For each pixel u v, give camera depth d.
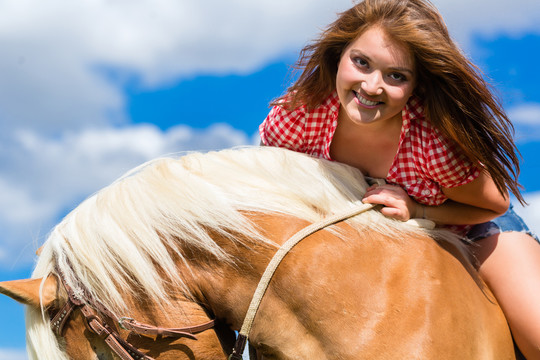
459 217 2.14
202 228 1.95
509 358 1.96
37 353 1.93
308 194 2.01
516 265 2.10
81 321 1.93
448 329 1.78
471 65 1.97
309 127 2.20
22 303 1.91
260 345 1.89
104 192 2.06
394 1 1.96
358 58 1.97
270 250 1.90
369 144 2.13
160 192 2.00
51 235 2.02
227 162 2.08
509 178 2.05
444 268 1.92
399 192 2.06
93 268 1.92
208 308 1.98
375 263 1.87
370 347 1.75
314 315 1.82
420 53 1.93
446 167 2.01
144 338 1.91
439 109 1.98
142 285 1.91
